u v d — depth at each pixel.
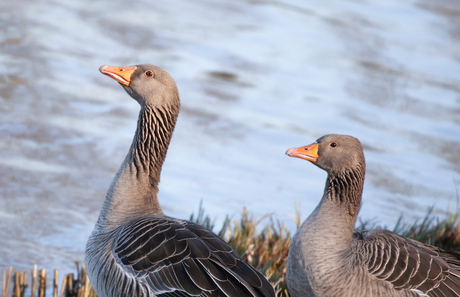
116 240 7.04
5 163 13.21
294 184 15.09
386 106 21.80
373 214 13.52
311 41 27.84
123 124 16.83
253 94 21.05
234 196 13.78
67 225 11.29
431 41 30.33
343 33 29.69
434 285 7.22
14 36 21.25
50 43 21.50
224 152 16.52
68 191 12.62
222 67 22.86
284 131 18.34
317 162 7.77
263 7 32.44
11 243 10.29
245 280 6.50
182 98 19.48
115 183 7.70
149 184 7.83
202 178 14.66
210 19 28.53
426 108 22.03
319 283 7.16
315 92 22.09
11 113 15.83
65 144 14.81
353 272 7.08
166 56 22.72
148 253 6.75
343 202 7.54
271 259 9.42
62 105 17.08
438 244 11.25
